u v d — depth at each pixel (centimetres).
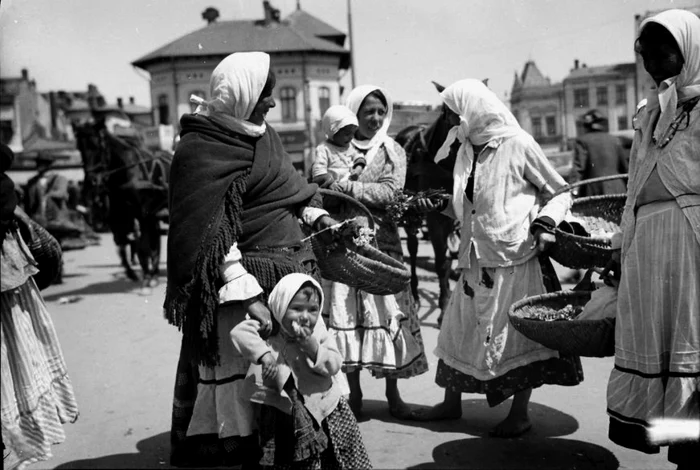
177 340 754
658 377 333
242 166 338
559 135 3988
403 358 462
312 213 363
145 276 1127
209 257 326
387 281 400
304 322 322
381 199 462
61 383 363
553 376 414
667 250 331
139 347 729
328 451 334
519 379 414
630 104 3819
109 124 3002
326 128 484
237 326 325
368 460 341
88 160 1123
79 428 496
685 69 329
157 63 3441
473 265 431
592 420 461
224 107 340
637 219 346
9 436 324
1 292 331
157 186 1105
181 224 330
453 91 436
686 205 328
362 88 485
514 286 419
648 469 388
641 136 358
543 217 411
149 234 1124
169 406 538
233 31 3662
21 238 350
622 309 344
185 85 3453
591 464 396
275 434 324
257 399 320
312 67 3738
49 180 1362
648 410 333
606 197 491
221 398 339
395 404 483
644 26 336
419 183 741
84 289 1167
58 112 3656
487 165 428
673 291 329
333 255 380
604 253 402
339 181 471
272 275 337
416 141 752
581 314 382
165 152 1160
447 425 465
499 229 419
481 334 421
